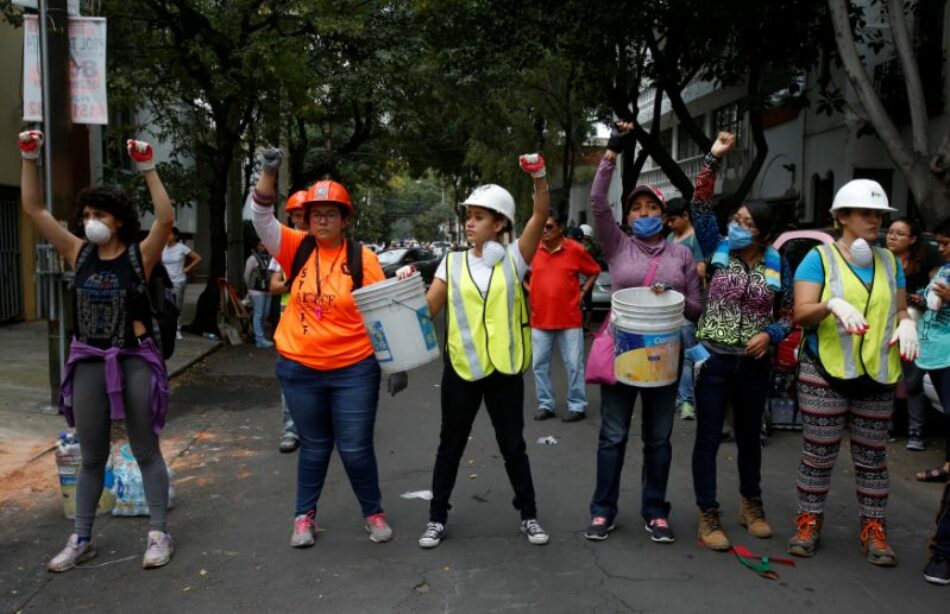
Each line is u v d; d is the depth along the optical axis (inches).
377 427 286.5
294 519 186.4
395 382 175.2
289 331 172.7
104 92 287.4
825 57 522.3
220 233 529.7
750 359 170.7
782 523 188.5
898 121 553.9
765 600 148.6
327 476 223.6
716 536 171.6
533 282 291.3
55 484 213.8
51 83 281.4
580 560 165.8
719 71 560.1
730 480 221.8
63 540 175.8
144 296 159.6
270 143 626.8
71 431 263.7
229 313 522.9
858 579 157.9
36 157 156.1
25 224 529.0
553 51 554.6
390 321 162.4
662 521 175.8
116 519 187.9
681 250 177.8
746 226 168.1
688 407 294.2
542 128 1003.9
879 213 160.9
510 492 209.9
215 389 357.7
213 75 458.6
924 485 222.2
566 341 290.0
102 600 147.9
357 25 491.5
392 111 587.8
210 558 166.7
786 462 241.4
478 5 547.2
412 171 1039.6
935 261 242.5
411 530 182.4
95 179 367.6
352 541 176.1
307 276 171.9
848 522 190.2
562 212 995.9
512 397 170.4
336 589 152.3
